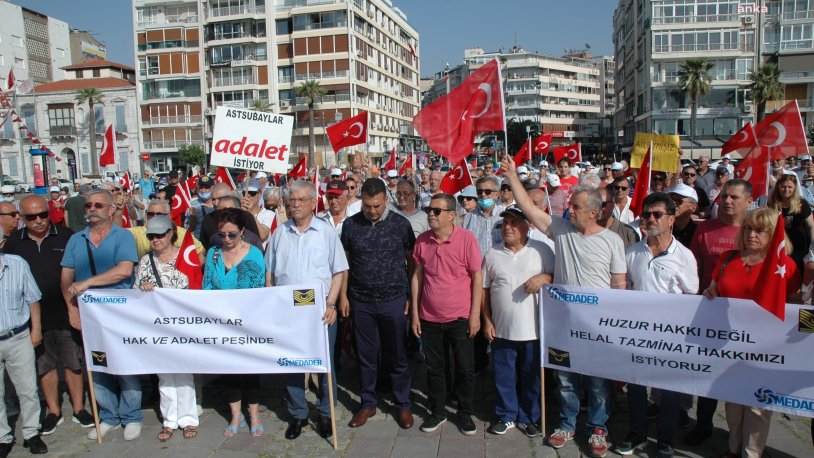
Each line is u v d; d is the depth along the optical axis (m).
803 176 11.51
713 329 4.36
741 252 4.40
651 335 4.54
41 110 61.28
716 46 52.22
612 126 98.00
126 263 5.33
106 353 5.21
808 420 5.21
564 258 4.86
